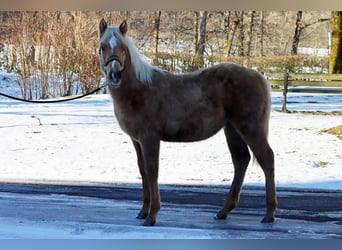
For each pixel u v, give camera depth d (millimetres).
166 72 5621
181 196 7094
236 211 6289
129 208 6363
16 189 7398
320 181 7977
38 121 12148
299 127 11336
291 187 7613
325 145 10039
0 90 15688
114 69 5141
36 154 9719
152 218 5504
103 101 14578
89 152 9898
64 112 13141
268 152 5535
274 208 5684
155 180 5430
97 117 12594
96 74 15625
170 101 5453
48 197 6934
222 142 10656
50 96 15664
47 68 15602
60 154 9734
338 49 15547
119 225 5531
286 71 15594
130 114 5383
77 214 6031
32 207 6359
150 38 17578
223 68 5660
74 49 15586
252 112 5504
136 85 5359
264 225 5617
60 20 15836
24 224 5570
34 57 15750
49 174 8461
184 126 5496
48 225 5531
